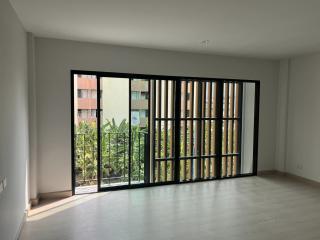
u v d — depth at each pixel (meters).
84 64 4.05
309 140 4.93
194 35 3.60
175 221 3.26
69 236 2.87
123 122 4.48
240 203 3.89
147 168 4.67
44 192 3.95
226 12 2.71
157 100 4.63
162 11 2.71
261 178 5.28
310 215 3.49
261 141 5.48
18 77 2.93
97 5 2.56
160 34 3.56
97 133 4.23
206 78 4.89
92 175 4.84
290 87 5.31
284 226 3.16
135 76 4.40
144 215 3.43
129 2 2.47
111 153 4.56
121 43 4.09
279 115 5.54
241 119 5.45
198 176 5.07
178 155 4.81
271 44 4.09
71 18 2.95
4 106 2.29
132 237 2.86
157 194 4.23
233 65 5.08
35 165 3.72
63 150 4.02
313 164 4.86
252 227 3.12
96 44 4.10
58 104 3.96
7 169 2.37
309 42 3.95
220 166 5.20
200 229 3.06
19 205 2.92
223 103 5.23
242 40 3.84
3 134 2.24
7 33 2.41
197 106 4.97
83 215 3.41
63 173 4.04
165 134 4.74
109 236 2.88
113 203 3.83
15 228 2.71
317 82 4.75
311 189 4.59
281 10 2.65
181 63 4.67
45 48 3.83
